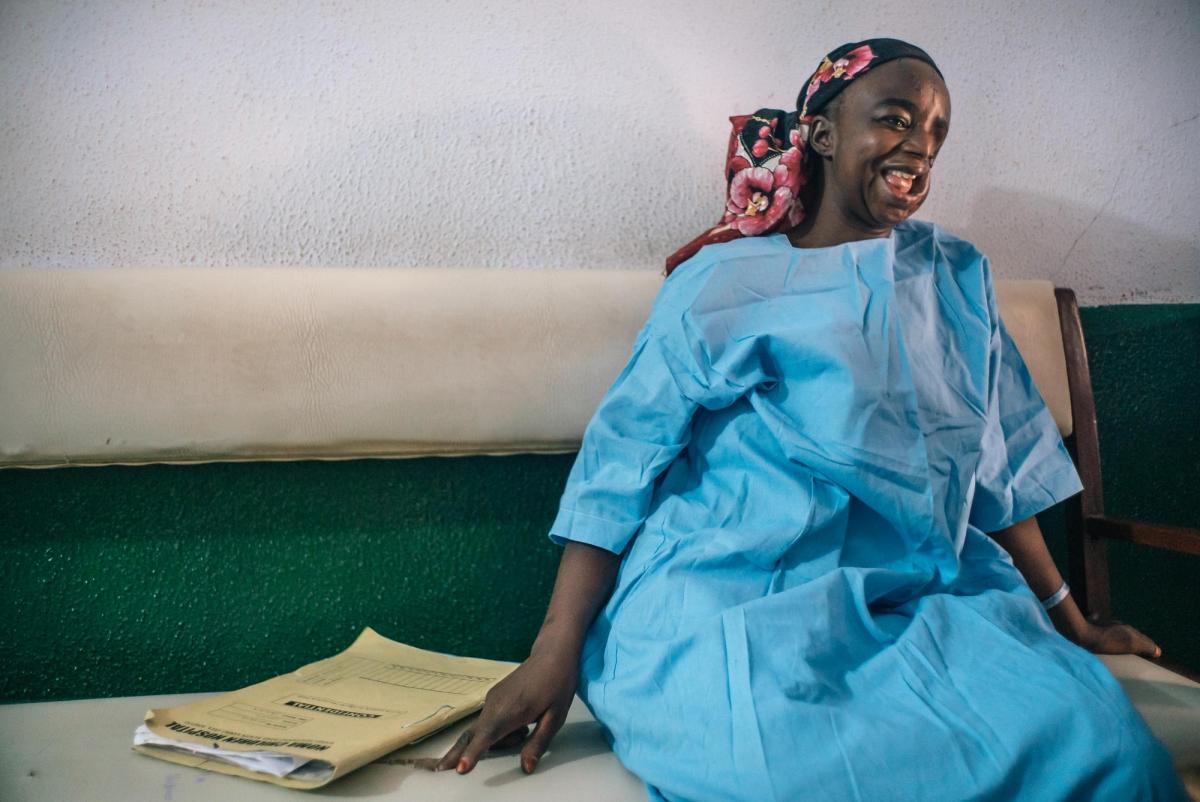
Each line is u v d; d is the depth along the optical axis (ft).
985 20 5.65
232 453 4.51
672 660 3.43
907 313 4.12
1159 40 5.83
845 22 5.50
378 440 4.61
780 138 4.51
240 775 3.41
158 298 4.41
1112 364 5.71
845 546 3.83
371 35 5.02
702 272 4.13
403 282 4.67
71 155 4.75
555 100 5.21
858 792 2.89
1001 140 5.67
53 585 4.69
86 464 4.42
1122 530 4.83
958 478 3.96
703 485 3.95
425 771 3.47
